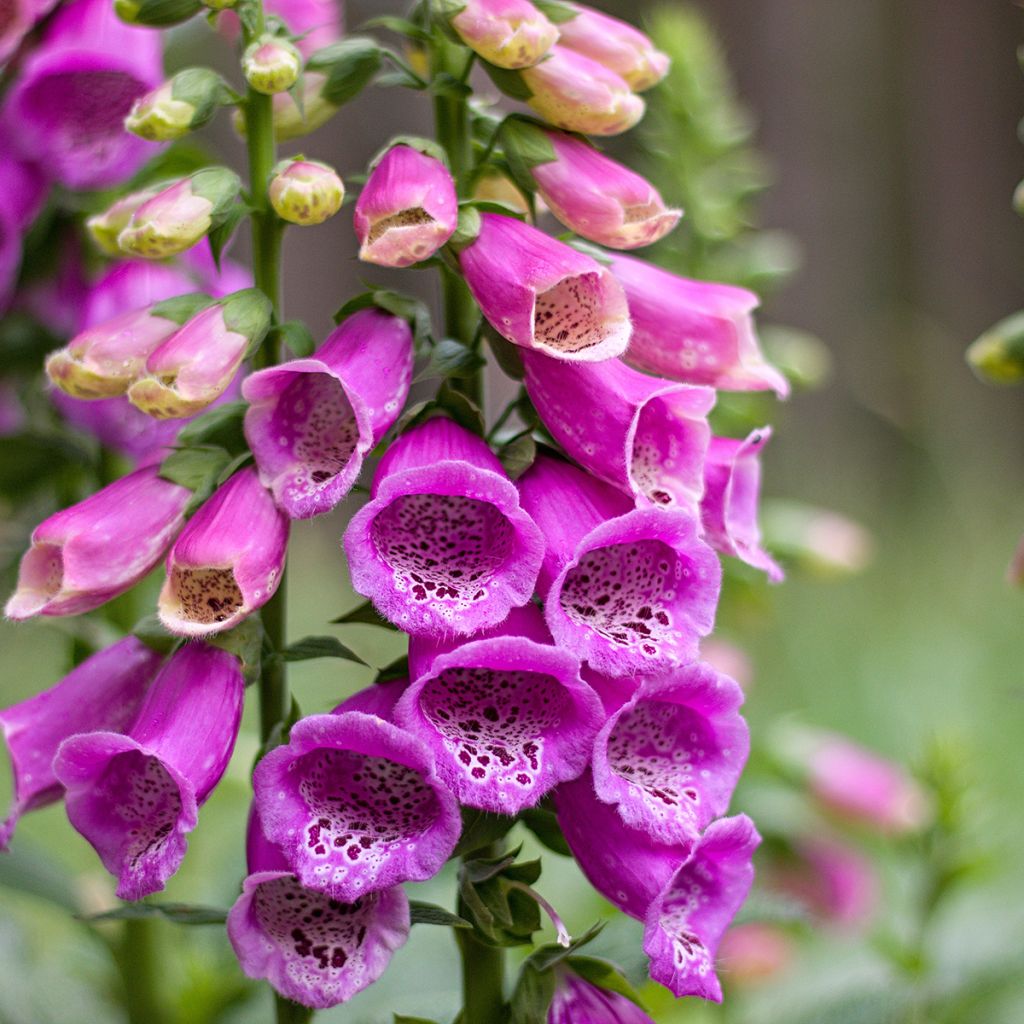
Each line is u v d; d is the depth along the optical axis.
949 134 2.93
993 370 0.84
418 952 0.86
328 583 1.79
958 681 1.51
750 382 0.74
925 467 2.10
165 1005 0.86
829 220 2.85
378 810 0.71
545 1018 0.73
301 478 0.71
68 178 0.81
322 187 0.71
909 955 0.90
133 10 0.73
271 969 0.70
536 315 0.73
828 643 1.63
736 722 0.72
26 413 0.87
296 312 2.47
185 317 0.73
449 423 0.73
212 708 0.72
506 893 0.73
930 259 2.92
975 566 1.81
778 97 2.85
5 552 0.86
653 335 0.75
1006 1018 0.94
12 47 0.81
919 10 2.90
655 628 0.71
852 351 2.56
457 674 0.72
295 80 0.72
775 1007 0.89
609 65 0.75
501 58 0.72
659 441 0.73
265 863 0.72
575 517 0.72
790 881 0.95
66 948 0.94
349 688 1.34
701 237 0.92
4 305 0.84
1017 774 1.29
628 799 0.70
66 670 0.85
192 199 0.72
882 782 0.97
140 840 0.71
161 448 0.74
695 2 2.79
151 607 0.86
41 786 0.75
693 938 0.71
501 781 0.70
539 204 0.78
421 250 0.71
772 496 2.03
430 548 0.72
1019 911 0.96
